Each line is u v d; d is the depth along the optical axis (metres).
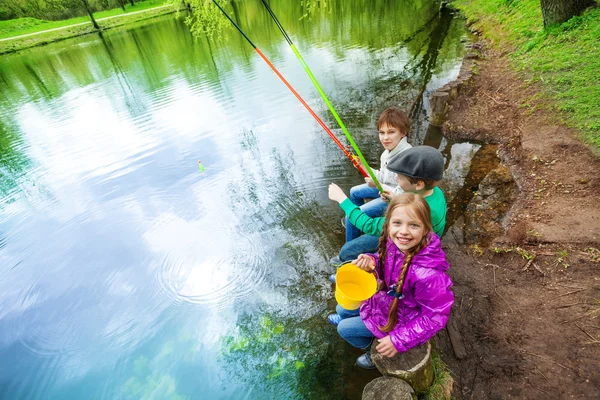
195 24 6.04
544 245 2.65
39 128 7.71
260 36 12.34
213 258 3.38
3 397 2.47
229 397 2.25
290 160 4.67
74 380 2.52
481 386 1.94
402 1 14.12
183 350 2.60
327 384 2.20
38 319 3.04
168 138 5.97
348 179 4.08
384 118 2.40
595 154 3.35
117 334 2.79
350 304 1.70
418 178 1.80
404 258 1.61
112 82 10.38
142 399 2.34
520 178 3.53
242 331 2.65
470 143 4.49
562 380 1.86
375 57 8.34
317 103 6.29
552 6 5.85
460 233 3.07
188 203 4.25
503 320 2.23
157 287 3.19
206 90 8.04
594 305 2.16
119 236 3.92
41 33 24.53
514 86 5.20
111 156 5.73
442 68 7.01
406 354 1.80
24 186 5.37
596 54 4.82
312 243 3.33
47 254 3.81
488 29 8.40
